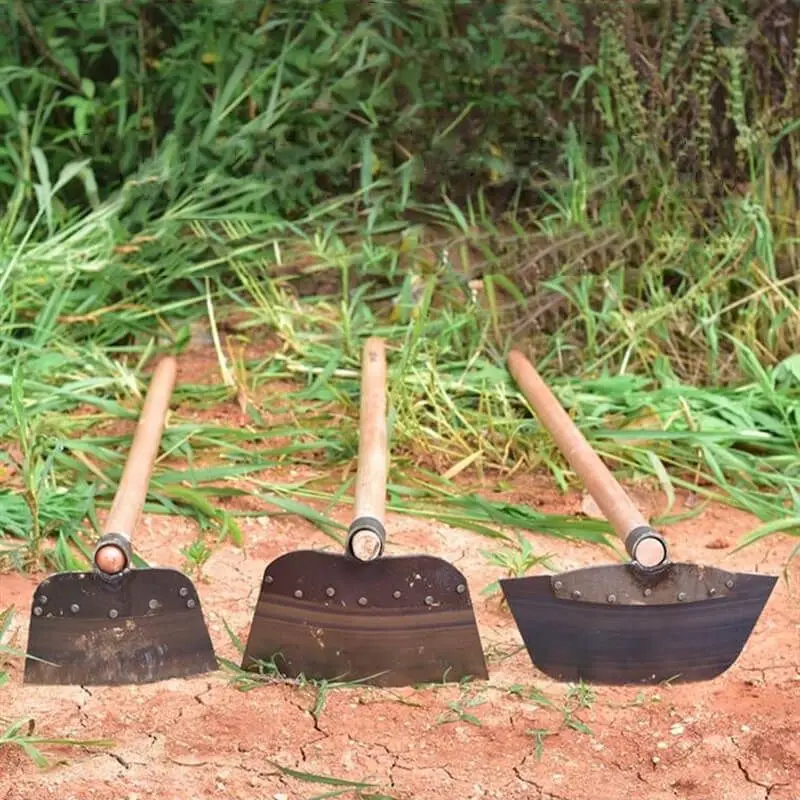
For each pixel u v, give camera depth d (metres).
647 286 3.82
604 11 3.83
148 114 4.15
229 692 2.77
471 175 4.14
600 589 2.77
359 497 2.88
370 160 4.05
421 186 4.14
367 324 3.82
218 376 3.74
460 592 2.76
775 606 3.02
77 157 4.11
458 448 3.49
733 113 3.76
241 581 3.07
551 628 2.78
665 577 2.77
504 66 4.08
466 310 3.78
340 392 3.63
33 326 3.67
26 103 4.09
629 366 3.72
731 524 3.29
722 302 3.75
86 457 3.41
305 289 3.98
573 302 3.71
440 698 2.76
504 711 2.74
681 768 2.62
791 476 3.40
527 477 3.44
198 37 4.09
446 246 3.95
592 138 4.04
